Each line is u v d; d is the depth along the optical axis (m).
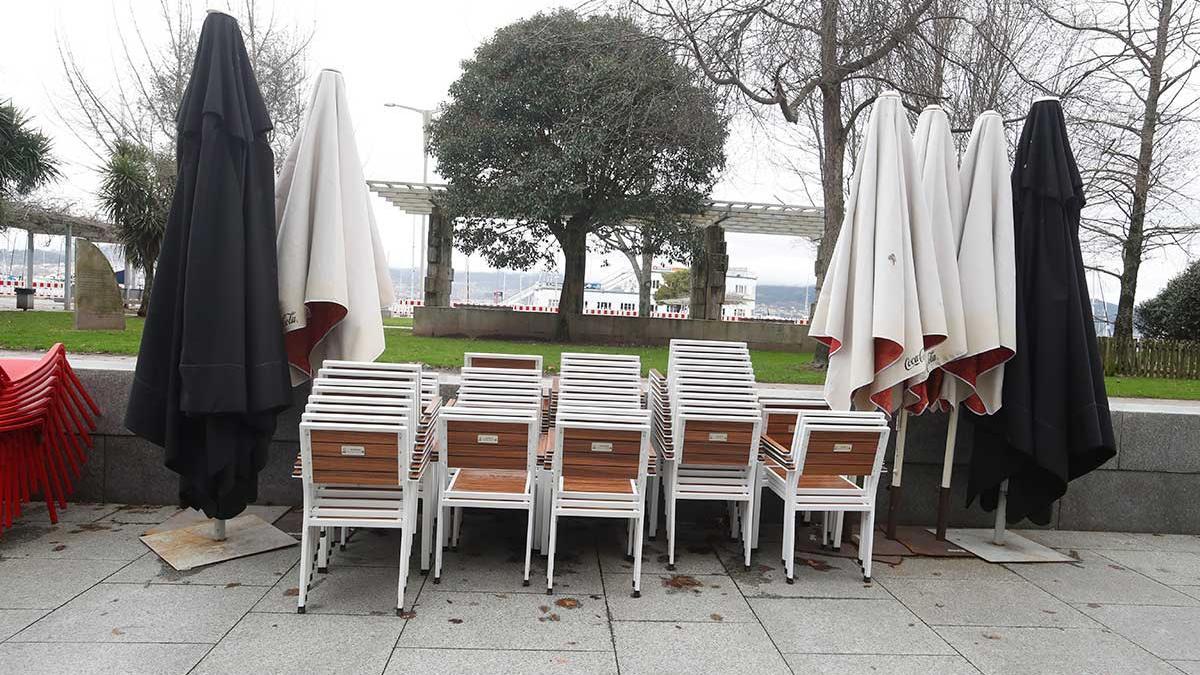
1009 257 4.46
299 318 4.18
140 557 4.09
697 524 5.15
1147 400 10.89
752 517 4.41
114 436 4.96
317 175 4.30
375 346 4.32
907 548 4.77
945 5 10.52
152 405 3.98
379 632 3.29
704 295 18.78
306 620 3.38
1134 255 15.98
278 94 15.77
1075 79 13.21
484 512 5.16
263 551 4.20
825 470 4.04
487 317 16.94
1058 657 3.33
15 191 19.30
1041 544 5.04
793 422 4.70
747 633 3.44
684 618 3.57
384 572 4.00
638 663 3.10
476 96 16.05
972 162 4.69
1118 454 5.40
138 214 18.14
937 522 5.16
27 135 17.98
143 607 3.46
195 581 3.78
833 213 11.81
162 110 16.59
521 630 3.36
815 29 10.34
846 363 4.42
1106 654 3.38
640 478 3.78
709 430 4.00
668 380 4.95
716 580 4.10
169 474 4.99
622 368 5.10
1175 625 3.74
